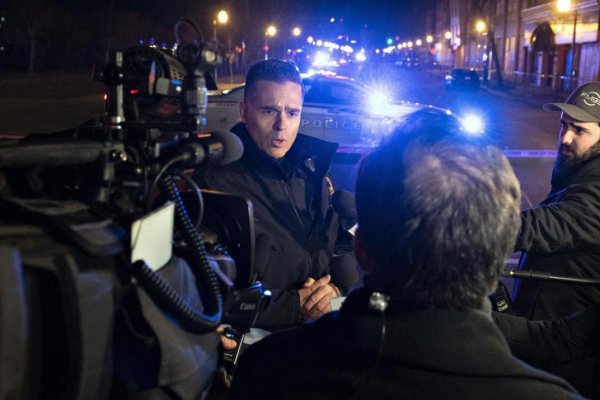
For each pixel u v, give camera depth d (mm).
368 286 1200
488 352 1089
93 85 35125
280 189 2295
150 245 1144
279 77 2271
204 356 1212
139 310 1071
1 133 15672
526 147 14836
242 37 52594
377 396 1104
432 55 104375
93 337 990
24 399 918
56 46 50062
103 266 1041
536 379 1101
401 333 1101
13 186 1106
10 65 48750
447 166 1092
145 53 1421
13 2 43000
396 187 1106
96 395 1033
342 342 1146
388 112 8992
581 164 2635
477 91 39188
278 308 2064
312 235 2305
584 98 2607
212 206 1677
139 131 1348
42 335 979
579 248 2441
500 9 54875
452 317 1108
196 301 1265
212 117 9656
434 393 1077
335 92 9336
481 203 1086
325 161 2381
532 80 42312
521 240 2428
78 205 1098
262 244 2113
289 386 1182
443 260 1083
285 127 2266
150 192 1294
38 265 923
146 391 1098
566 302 2516
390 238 1118
